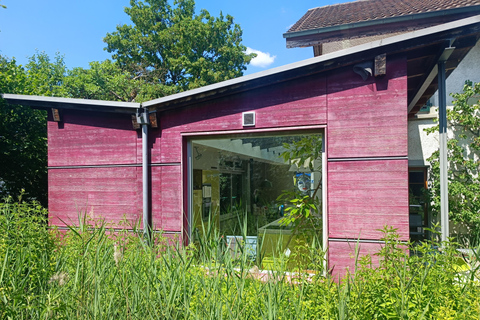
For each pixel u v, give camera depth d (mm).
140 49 23328
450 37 3490
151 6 23609
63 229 5184
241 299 2178
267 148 4395
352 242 3787
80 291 2273
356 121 3875
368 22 6570
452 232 7309
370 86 3842
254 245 2744
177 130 4719
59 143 5293
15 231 2816
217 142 4637
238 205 4391
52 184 5293
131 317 2164
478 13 5945
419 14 6203
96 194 5078
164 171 4766
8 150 8203
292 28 7621
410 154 7676
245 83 4273
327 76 4020
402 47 3656
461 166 7500
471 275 2258
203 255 2596
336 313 2029
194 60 22859
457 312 1995
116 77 19312
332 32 7031
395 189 3688
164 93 20391
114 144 5031
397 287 2254
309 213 4102
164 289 2227
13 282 2246
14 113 8375
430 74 4359
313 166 4156
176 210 4676
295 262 2658
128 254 2824
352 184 3834
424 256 2449
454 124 7570
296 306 2062
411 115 7512
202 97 4488
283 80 4148
